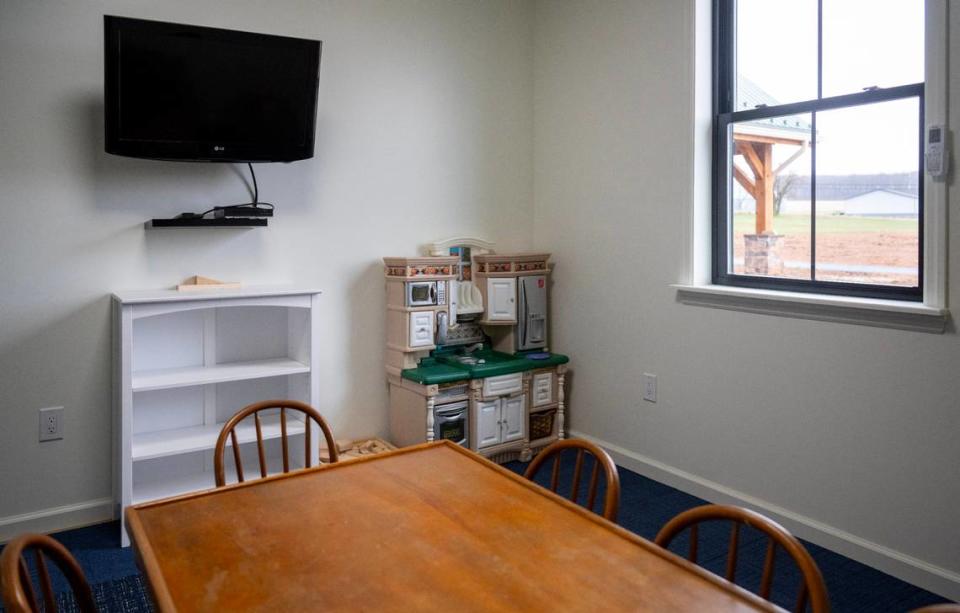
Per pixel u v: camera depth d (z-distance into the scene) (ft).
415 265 11.53
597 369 12.49
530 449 12.37
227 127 9.66
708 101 10.57
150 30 8.91
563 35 12.80
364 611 3.69
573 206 12.79
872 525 8.55
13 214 9.14
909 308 7.91
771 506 9.69
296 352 10.82
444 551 4.37
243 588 3.94
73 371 9.61
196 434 10.09
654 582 3.99
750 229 10.27
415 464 5.97
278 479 5.60
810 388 9.14
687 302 10.73
